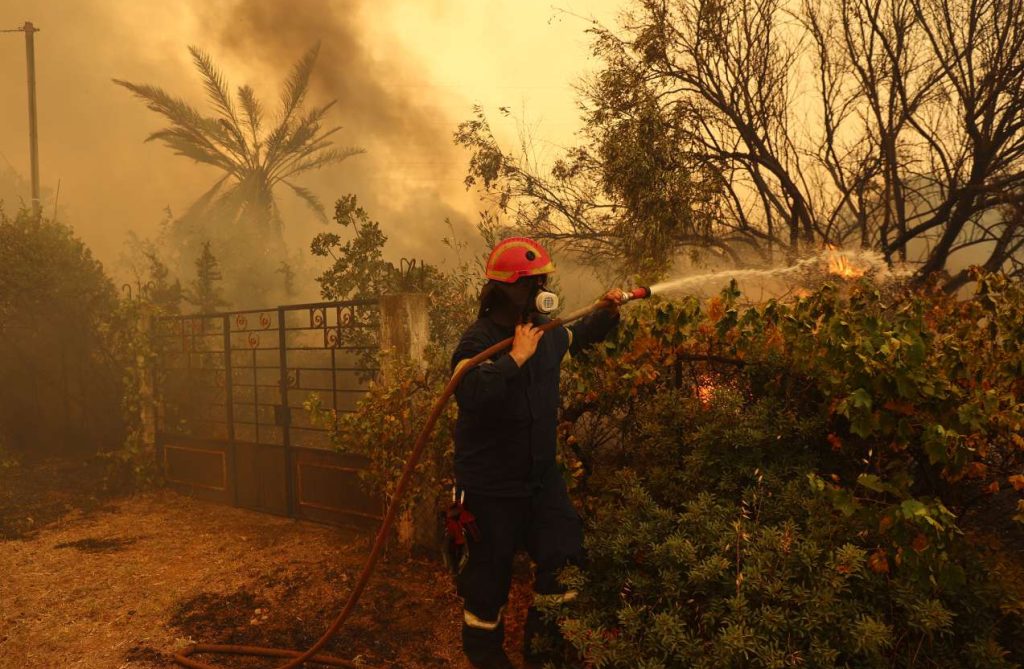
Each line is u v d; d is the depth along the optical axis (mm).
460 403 2721
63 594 4449
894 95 8516
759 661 2426
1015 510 3664
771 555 2721
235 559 5000
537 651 3000
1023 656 2723
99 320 8117
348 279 6668
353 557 4914
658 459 3594
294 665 3256
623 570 3057
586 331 3172
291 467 5914
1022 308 3357
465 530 2908
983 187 8125
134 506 6477
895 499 3178
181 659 3521
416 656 3607
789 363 3480
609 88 8141
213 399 7629
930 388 2938
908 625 2596
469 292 6758
